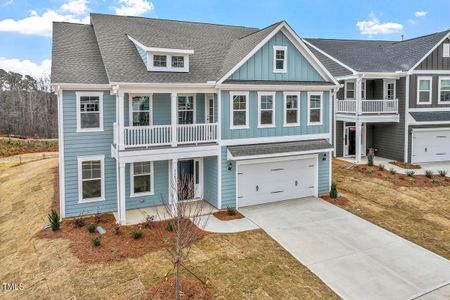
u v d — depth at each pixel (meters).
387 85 24.42
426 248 11.95
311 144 17.20
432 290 9.39
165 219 14.17
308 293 9.22
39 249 11.81
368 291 9.35
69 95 13.92
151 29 18.86
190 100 16.55
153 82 14.12
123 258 10.87
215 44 18.97
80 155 14.39
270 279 9.87
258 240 12.45
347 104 23.81
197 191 17.19
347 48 27.12
